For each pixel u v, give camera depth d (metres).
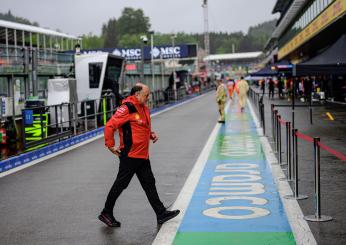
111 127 6.74
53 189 9.63
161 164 12.23
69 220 7.31
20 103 23.47
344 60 19.61
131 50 71.06
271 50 113.38
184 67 72.94
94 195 8.95
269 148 14.40
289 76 45.09
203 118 26.69
